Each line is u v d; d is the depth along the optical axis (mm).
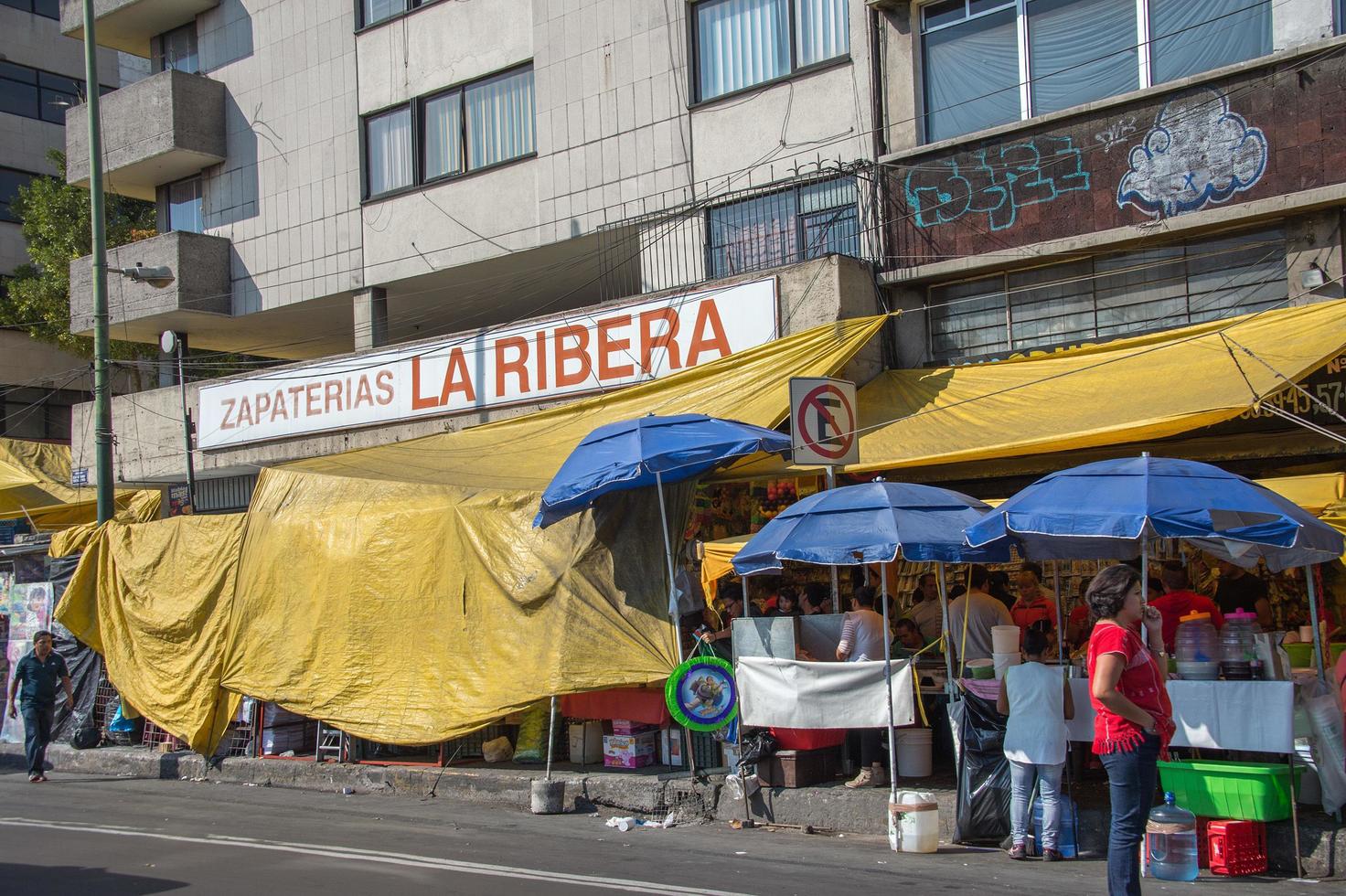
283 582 13367
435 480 12289
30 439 30312
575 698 11711
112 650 15102
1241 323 11312
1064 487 7668
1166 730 6121
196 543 14438
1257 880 7500
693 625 11367
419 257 19531
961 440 11180
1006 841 8656
